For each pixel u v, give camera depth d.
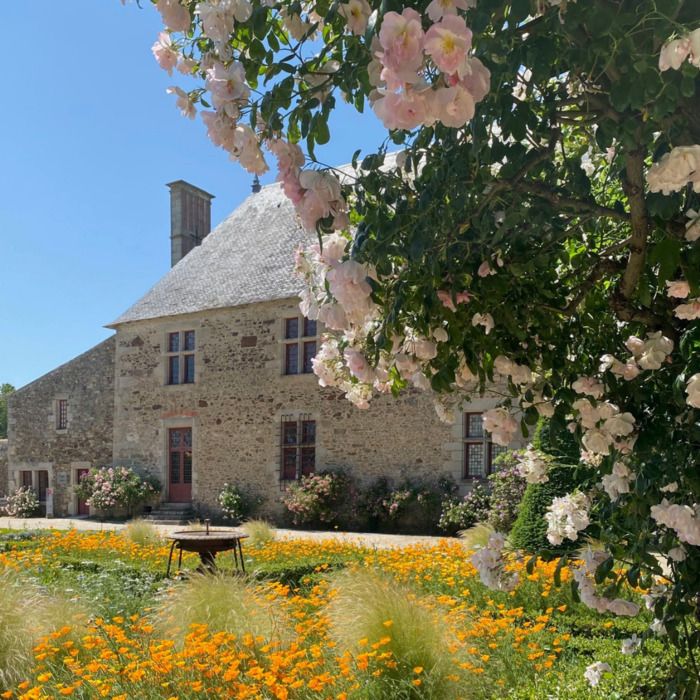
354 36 1.84
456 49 1.36
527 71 2.45
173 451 17.34
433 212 2.07
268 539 10.23
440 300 2.26
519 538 8.88
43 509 19.94
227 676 3.52
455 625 4.40
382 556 8.17
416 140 2.18
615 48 1.59
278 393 15.73
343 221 1.98
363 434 14.60
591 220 2.61
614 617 5.16
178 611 4.81
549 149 2.14
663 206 1.93
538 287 2.46
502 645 4.37
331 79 1.92
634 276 2.26
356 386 3.33
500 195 2.23
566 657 4.35
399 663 3.86
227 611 4.70
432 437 13.84
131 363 18.02
